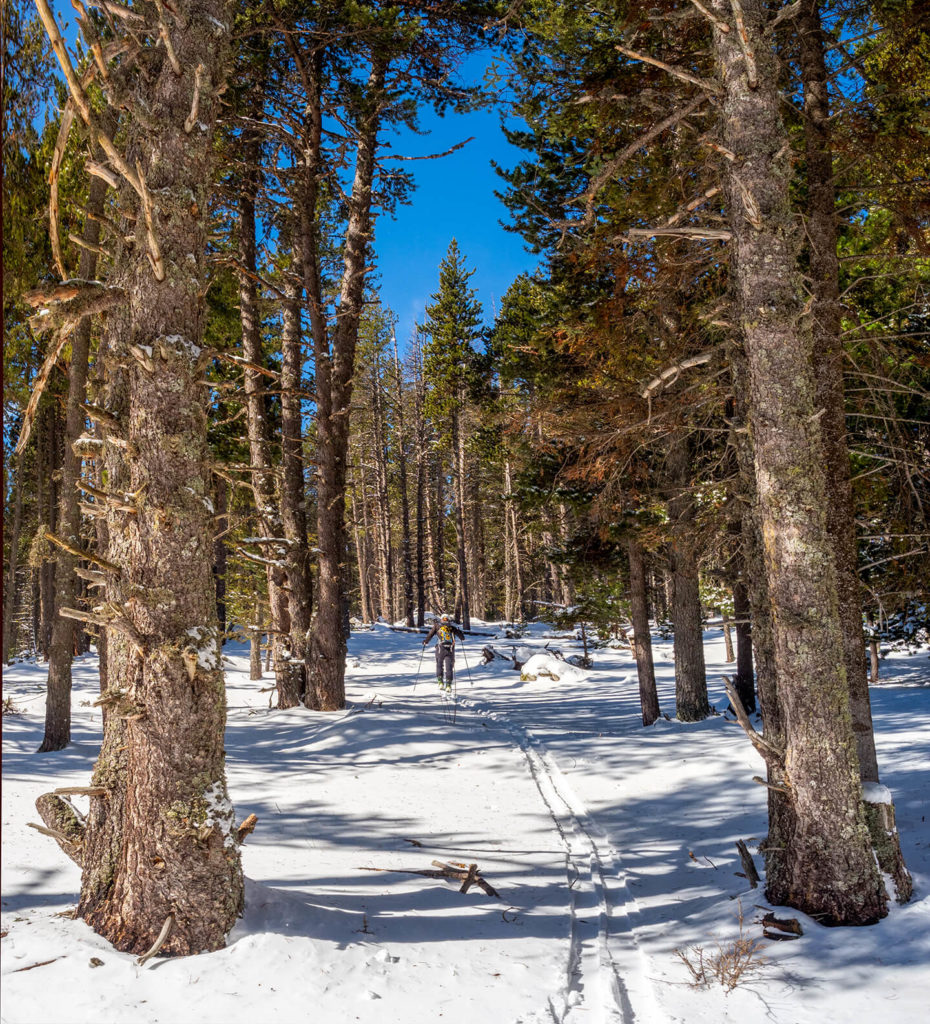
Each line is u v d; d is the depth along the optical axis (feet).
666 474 42.78
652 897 20.92
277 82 45.47
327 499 48.47
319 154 48.08
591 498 45.80
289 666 50.29
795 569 17.74
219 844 14.84
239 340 61.82
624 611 62.85
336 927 16.31
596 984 15.56
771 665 19.69
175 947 14.25
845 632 21.21
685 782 31.63
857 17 24.57
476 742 39.55
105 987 12.96
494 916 18.67
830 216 23.13
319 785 31.35
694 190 26.61
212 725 15.19
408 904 18.81
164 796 14.62
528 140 44.60
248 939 14.60
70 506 35.60
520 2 29.86
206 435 16.37
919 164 23.84
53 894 17.11
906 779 26.96
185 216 15.79
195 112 15.31
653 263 28.22
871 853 17.19
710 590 67.67
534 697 65.82
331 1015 12.95
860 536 32.68
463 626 125.08
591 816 29.09
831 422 21.95
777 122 18.69
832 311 22.52
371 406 137.08
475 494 143.54
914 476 28.35
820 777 17.21
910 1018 13.14
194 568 15.37
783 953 15.88
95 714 45.32
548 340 44.75
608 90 25.02
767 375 18.25
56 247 12.59
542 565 139.85
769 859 18.34
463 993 14.26
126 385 15.80
